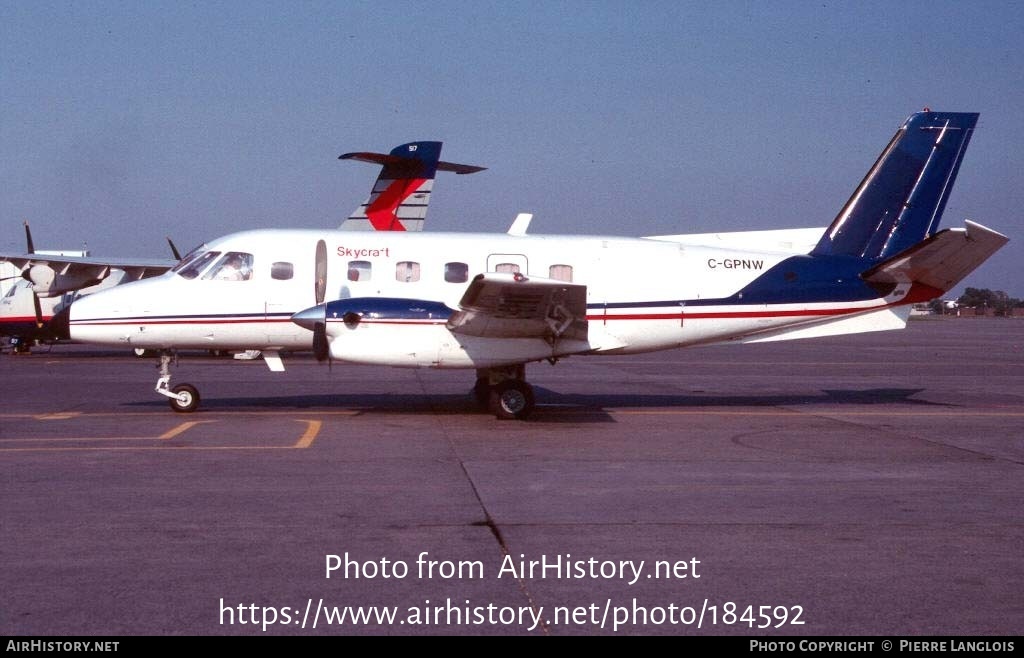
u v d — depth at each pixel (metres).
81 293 32.50
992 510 8.39
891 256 16.17
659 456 11.21
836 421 14.72
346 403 16.92
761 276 15.88
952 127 16.08
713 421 14.62
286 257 15.25
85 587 6.05
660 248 15.89
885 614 5.68
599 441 12.39
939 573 6.48
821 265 15.98
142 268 31.50
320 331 14.35
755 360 32.75
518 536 7.39
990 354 37.09
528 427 13.75
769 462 10.84
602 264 15.62
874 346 44.84
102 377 22.77
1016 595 6.02
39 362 28.59
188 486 9.20
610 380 23.19
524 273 15.45
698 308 15.68
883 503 8.65
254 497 8.71
